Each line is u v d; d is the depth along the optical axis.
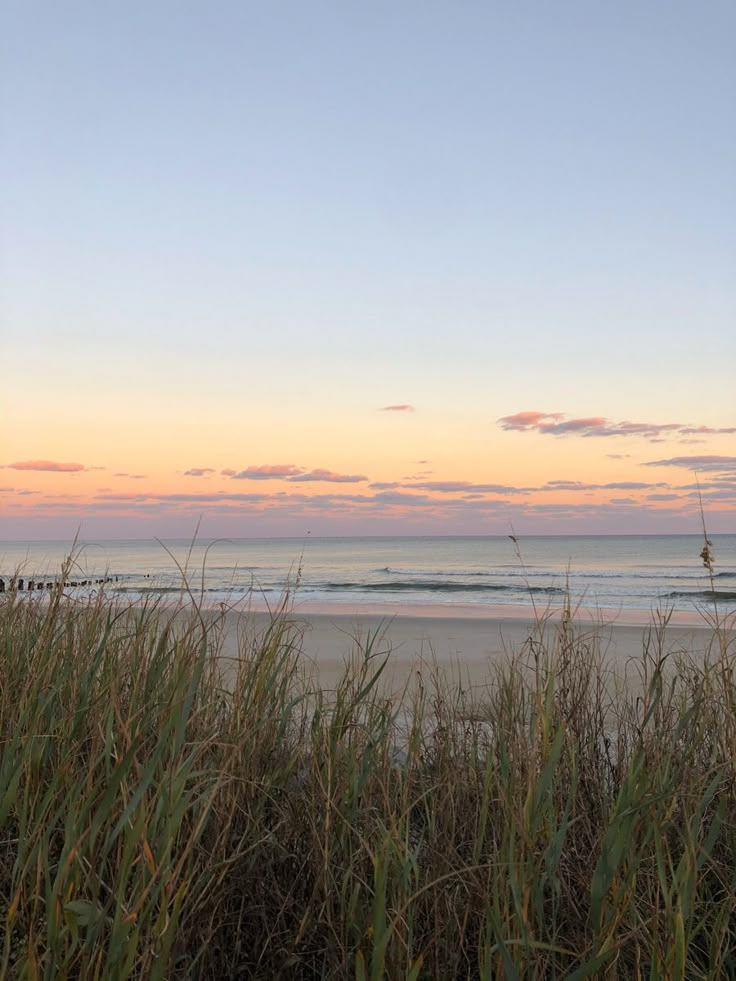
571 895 2.36
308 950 2.31
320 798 2.59
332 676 6.86
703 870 2.50
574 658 3.79
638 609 17.81
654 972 1.90
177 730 2.21
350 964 2.13
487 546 90.50
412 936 2.09
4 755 2.31
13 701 2.86
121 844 2.11
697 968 2.25
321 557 65.00
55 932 1.73
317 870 2.34
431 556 65.56
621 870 2.18
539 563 52.16
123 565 36.44
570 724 3.20
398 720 4.12
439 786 2.74
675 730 2.87
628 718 3.42
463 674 7.56
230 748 2.51
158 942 1.81
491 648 10.48
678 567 42.75
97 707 2.71
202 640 2.73
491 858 2.27
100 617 3.72
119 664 2.99
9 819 2.38
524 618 14.71
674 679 3.23
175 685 2.56
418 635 12.02
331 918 2.22
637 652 7.36
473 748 3.12
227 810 2.38
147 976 1.82
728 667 3.12
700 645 7.65
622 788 2.38
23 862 2.04
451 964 2.17
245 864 2.39
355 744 2.88
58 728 2.64
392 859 2.25
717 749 2.88
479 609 18.08
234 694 2.87
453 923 2.27
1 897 2.14
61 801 2.31
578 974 1.84
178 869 1.88
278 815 2.71
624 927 2.17
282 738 3.04
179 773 2.09
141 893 1.86
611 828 2.07
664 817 2.36
